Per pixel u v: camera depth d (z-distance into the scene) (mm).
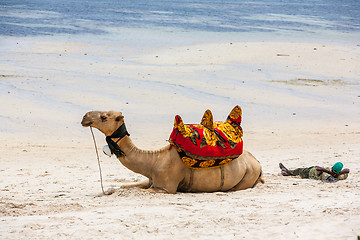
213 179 10812
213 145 10555
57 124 24156
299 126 25812
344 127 25859
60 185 12602
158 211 8875
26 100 27844
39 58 40781
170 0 134625
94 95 29844
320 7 132875
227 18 87375
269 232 7148
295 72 39531
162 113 26969
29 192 11430
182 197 10320
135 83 33438
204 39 56156
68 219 8234
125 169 15859
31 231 7449
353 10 126188
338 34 68438
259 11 108938
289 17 95938
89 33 57812
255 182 11711
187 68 39312
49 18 73938
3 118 24406
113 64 39875
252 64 41844
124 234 7305
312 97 32438
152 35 58156
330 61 44281
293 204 9273
